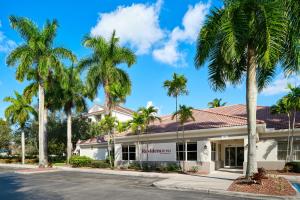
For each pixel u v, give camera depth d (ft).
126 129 103.86
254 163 54.19
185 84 85.40
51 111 143.43
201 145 86.38
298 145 76.54
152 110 96.32
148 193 49.11
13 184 63.87
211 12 56.90
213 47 58.70
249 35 52.49
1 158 184.24
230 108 110.11
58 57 108.68
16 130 176.45
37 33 108.47
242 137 79.36
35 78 111.45
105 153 121.29
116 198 44.55
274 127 82.64
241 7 52.31
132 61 111.96
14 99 147.43
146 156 99.30
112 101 109.81
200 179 65.87
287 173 71.26
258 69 62.23
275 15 49.88
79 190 53.16
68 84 130.11
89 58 112.37
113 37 111.14
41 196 47.60
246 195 45.96
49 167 111.75
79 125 161.48
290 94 76.43
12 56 106.22
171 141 93.56
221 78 62.13
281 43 51.39
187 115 84.23
